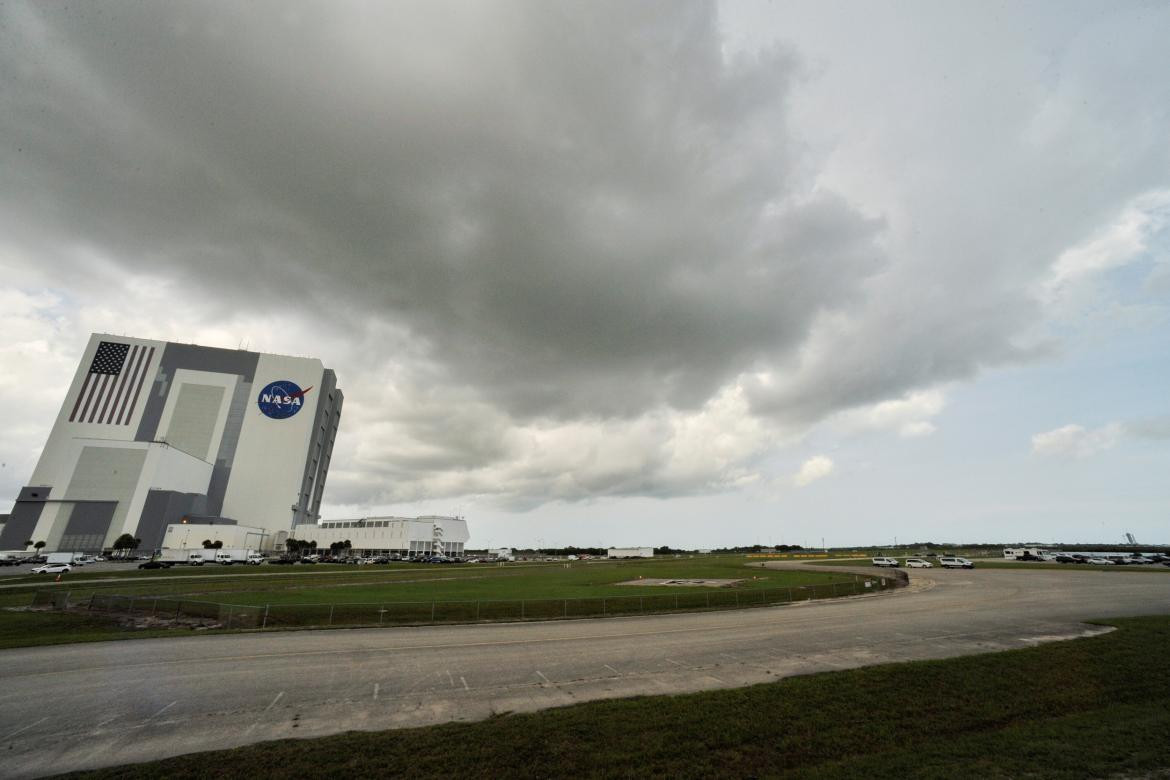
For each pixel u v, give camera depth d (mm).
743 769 9016
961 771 8648
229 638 22375
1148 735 9984
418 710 12312
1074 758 9039
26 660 17922
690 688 13977
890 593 41219
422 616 27844
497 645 20438
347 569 85688
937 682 13672
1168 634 19125
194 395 178875
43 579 59281
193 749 10062
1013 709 11891
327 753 9500
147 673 15945
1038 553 95375
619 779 8648
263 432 181625
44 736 10773
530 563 136250
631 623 26625
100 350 174250
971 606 30672
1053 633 20812
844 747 9906
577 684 14539
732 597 34906
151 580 57438
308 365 194250
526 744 9906
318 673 15906
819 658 17312
